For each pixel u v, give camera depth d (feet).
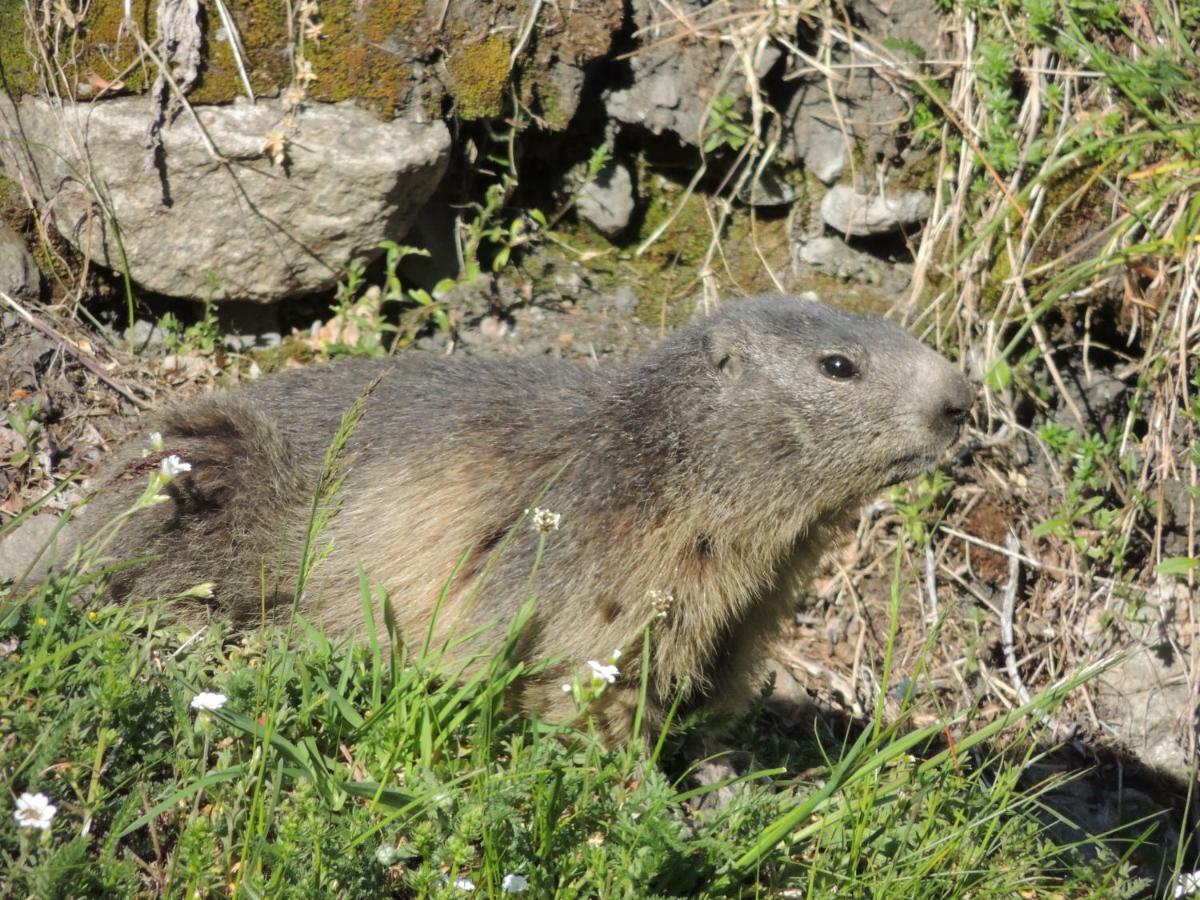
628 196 42.73
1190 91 38.40
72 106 35.63
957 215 41.37
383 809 22.15
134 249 36.76
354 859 20.61
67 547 29.58
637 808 22.43
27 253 37.04
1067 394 41.14
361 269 38.45
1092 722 39.42
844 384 28.50
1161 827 37.32
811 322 29.30
